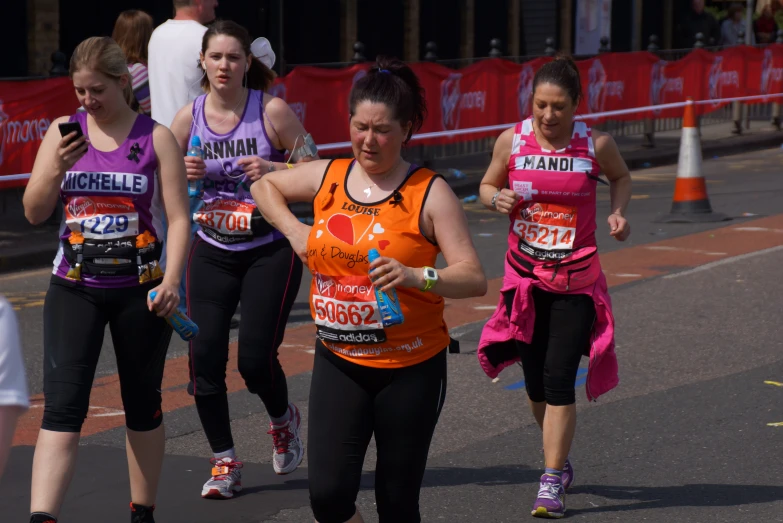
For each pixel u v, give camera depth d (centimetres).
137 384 830
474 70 2964
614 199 986
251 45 1029
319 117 2584
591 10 4822
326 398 713
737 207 2594
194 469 1047
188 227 822
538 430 1181
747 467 1056
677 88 3662
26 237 2181
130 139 809
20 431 1154
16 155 2072
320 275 710
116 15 3117
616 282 1856
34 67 2889
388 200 700
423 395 705
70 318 807
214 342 964
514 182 953
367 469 1058
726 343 1497
